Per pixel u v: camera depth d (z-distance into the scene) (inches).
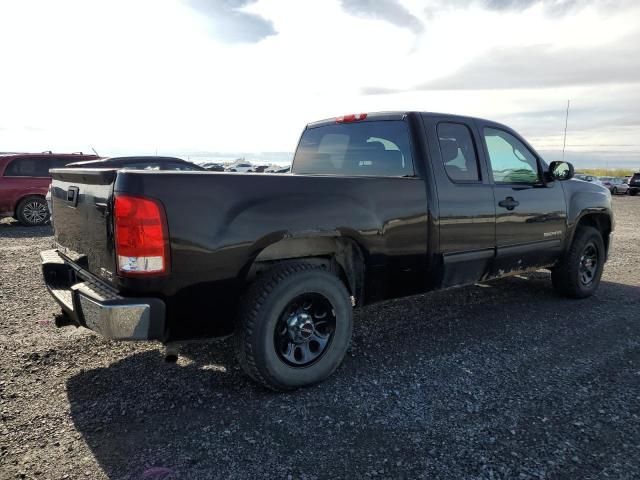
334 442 104.6
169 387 129.1
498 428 110.0
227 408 118.7
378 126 167.6
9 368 138.9
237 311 121.6
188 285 110.3
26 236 407.2
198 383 131.6
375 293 144.8
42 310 193.3
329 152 188.9
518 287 240.2
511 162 185.8
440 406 120.1
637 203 1128.2
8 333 166.2
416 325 181.3
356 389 129.2
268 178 121.1
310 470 94.9
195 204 109.6
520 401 122.7
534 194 188.7
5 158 459.8
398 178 145.6
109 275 111.4
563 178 197.3
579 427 110.4
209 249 111.5
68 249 137.9
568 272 211.5
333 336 132.2
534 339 167.2
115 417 114.0
